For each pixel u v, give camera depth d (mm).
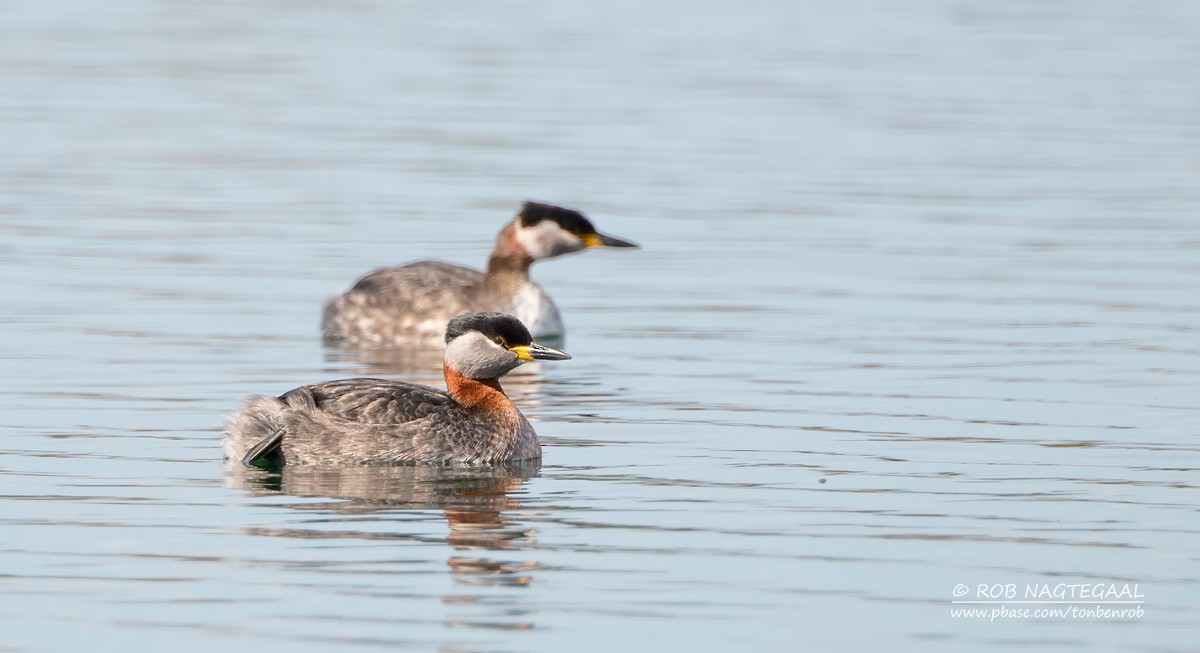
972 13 53031
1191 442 15398
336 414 14773
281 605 11016
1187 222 26875
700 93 39406
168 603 11047
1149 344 19547
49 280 22812
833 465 14648
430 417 14820
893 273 23719
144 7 53500
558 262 25578
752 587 11438
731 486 13961
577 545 12297
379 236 26078
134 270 23531
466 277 21844
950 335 20156
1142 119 36250
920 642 10555
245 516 12953
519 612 10922
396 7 54062
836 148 33375
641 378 18344
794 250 25266
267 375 18391
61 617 10820
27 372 18109
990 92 39562
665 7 54438
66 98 38250
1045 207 28094
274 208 27938
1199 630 10789
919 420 16281
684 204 28500
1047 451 15102
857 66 43250
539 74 41781
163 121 35875
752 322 21125
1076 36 48344
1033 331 20297
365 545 12234
